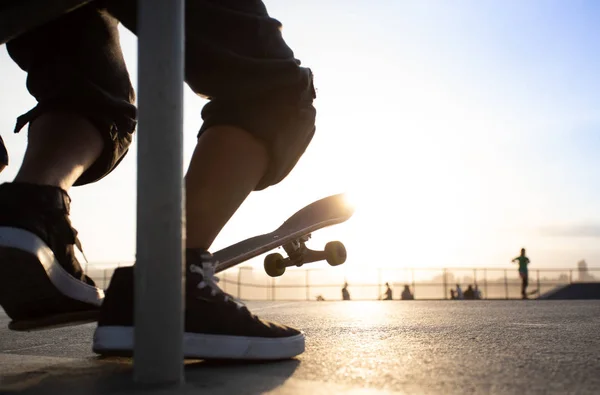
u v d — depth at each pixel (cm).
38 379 126
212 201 142
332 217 198
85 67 162
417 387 113
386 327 294
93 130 158
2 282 133
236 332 141
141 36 105
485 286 2209
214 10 145
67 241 138
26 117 158
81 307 143
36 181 140
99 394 105
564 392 109
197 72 146
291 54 152
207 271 141
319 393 107
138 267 105
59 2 124
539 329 271
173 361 105
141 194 104
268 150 150
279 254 213
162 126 104
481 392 109
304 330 275
